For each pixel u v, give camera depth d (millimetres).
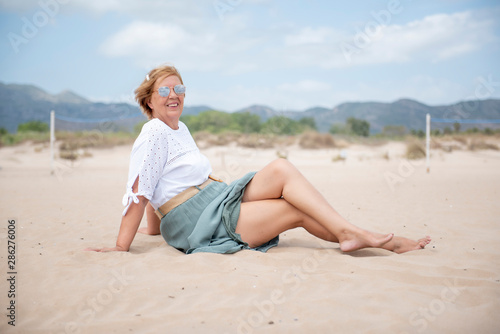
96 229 4281
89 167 15117
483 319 2039
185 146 3332
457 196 6574
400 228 4219
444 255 3117
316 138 22016
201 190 3293
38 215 5141
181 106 3340
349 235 3057
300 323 2018
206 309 2164
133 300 2293
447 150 19344
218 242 3156
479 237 3750
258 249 3223
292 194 3113
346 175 11461
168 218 3275
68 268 2777
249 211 3184
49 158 18094
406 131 28172
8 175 11992
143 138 3160
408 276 2609
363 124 29328
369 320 2045
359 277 2613
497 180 9234
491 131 24969
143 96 3361
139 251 3322
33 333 1946
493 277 2625
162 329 1974
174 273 2703
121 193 7715
